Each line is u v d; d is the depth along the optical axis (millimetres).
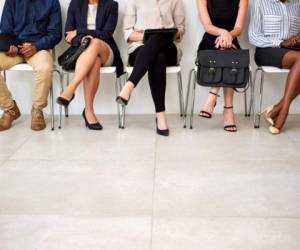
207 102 2836
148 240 1512
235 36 2914
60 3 3230
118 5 3178
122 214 1698
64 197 1858
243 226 1600
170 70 2840
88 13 3059
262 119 3213
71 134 2834
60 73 3090
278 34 3008
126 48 3312
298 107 3387
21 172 2152
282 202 1794
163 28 2855
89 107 2939
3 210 1743
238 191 1906
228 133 2828
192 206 1762
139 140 2680
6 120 2971
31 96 3404
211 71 2746
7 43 2912
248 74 2748
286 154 2391
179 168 2188
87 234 1555
